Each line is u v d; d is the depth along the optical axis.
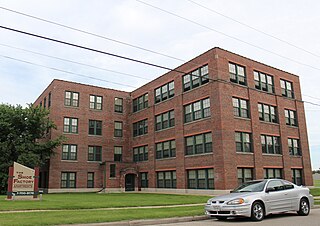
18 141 33.91
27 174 21.95
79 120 40.28
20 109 34.75
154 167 37.44
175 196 27.45
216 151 28.48
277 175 32.31
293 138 35.12
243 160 29.16
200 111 31.30
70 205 17.30
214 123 29.11
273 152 32.44
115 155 42.28
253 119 31.08
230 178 27.67
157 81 38.91
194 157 31.19
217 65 29.66
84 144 40.06
